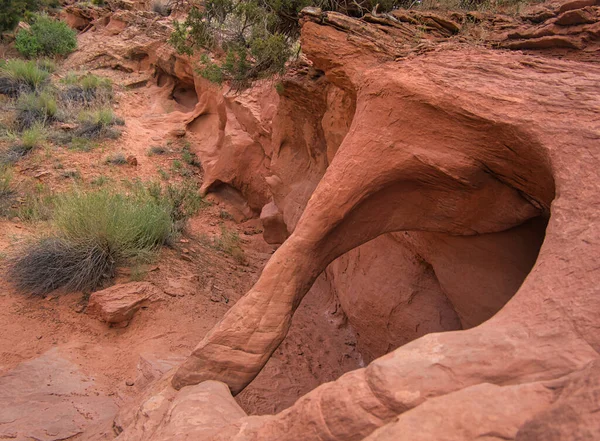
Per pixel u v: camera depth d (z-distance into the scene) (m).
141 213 8.88
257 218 12.31
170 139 15.27
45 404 5.24
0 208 9.86
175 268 8.41
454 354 2.17
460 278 4.69
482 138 3.62
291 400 5.84
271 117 10.70
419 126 3.91
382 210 4.45
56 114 14.80
